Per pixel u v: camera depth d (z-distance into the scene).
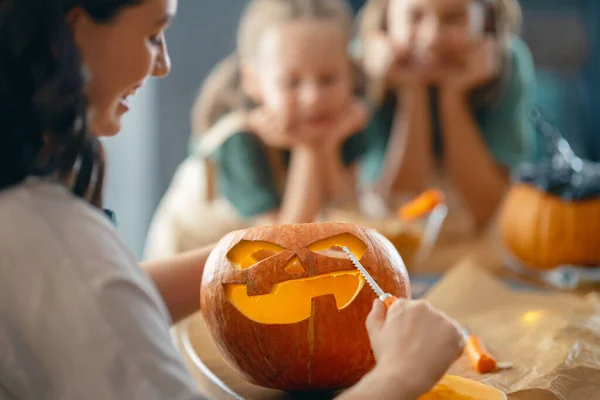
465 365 0.87
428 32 1.85
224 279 0.76
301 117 1.78
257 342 0.74
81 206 0.62
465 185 2.02
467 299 1.15
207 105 2.06
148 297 0.60
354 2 2.85
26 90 0.60
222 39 2.77
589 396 0.79
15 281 0.58
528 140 2.20
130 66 0.65
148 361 0.57
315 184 1.80
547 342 0.90
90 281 0.57
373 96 2.06
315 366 0.74
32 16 0.59
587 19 2.93
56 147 0.62
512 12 2.10
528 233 1.47
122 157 2.72
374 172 2.12
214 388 0.81
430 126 2.10
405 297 0.78
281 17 1.76
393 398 0.58
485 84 2.04
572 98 2.94
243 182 1.87
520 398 0.77
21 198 0.60
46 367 0.57
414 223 1.45
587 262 1.43
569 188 1.44
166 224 2.03
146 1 0.64
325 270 0.74
